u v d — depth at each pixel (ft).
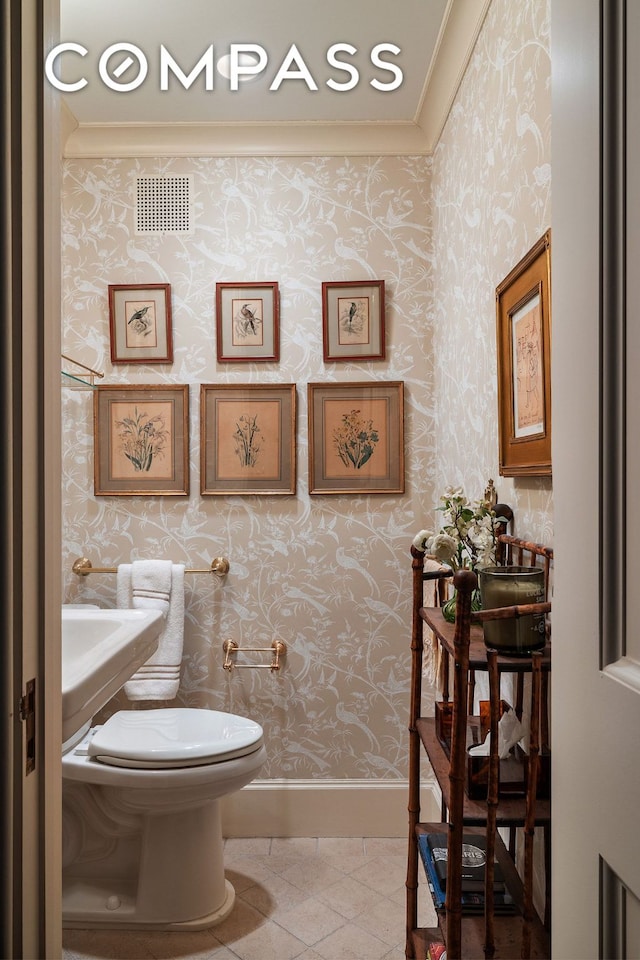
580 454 2.24
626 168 1.97
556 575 2.47
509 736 4.21
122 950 6.31
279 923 6.70
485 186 6.20
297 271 8.70
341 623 8.64
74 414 8.72
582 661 2.22
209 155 8.68
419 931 5.59
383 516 8.66
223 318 8.69
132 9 6.47
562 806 2.39
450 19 6.63
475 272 6.59
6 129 2.18
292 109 8.21
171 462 8.68
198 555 8.66
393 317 8.70
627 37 1.96
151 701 8.57
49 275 2.45
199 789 6.38
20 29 2.26
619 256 2.01
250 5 6.45
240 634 8.63
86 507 8.70
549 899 4.30
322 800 8.55
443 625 5.06
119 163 8.71
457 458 7.45
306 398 8.69
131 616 6.34
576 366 2.28
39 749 2.35
